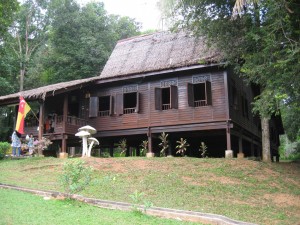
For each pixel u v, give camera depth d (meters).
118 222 6.04
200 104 16.23
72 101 19.62
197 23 13.20
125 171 11.51
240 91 17.91
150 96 17.06
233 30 12.68
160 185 9.94
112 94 18.33
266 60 9.32
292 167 12.81
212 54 14.98
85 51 31.81
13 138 16.94
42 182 10.31
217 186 9.91
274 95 8.88
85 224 5.77
